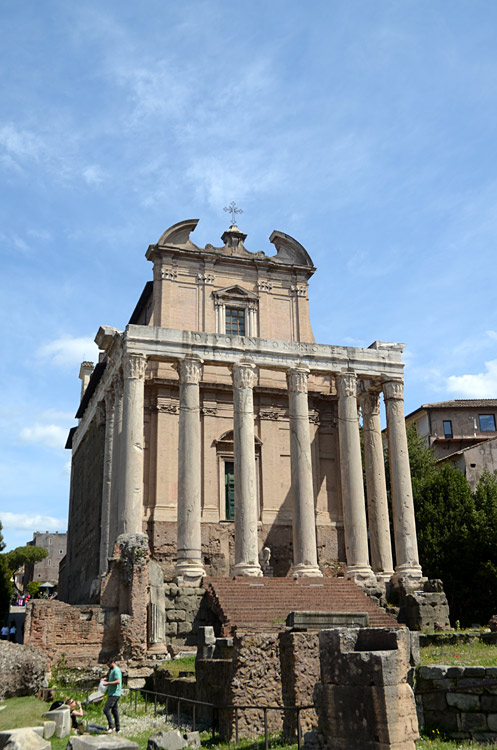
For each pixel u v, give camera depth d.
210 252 48.91
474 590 45.41
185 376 39.94
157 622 32.50
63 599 62.97
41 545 139.50
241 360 41.28
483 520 46.34
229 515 45.12
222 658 22.33
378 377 44.31
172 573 41.94
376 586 39.34
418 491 50.47
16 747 14.18
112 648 29.80
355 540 40.47
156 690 25.11
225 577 36.84
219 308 47.91
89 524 50.00
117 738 14.39
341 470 42.44
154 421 45.09
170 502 43.59
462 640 26.48
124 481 37.00
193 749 16.31
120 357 40.69
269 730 17.30
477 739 15.33
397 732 11.38
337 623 18.02
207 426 45.94
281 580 37.34
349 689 12.01
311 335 49.72
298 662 16.12
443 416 67.38
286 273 50.66
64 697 22.30
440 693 16.12
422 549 47.56
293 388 42.09
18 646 21.39
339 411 43.16
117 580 31.16
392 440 43.44
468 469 54.69
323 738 12.31
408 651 12.12
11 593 65.19
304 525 39.50
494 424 67.44
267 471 46.41
